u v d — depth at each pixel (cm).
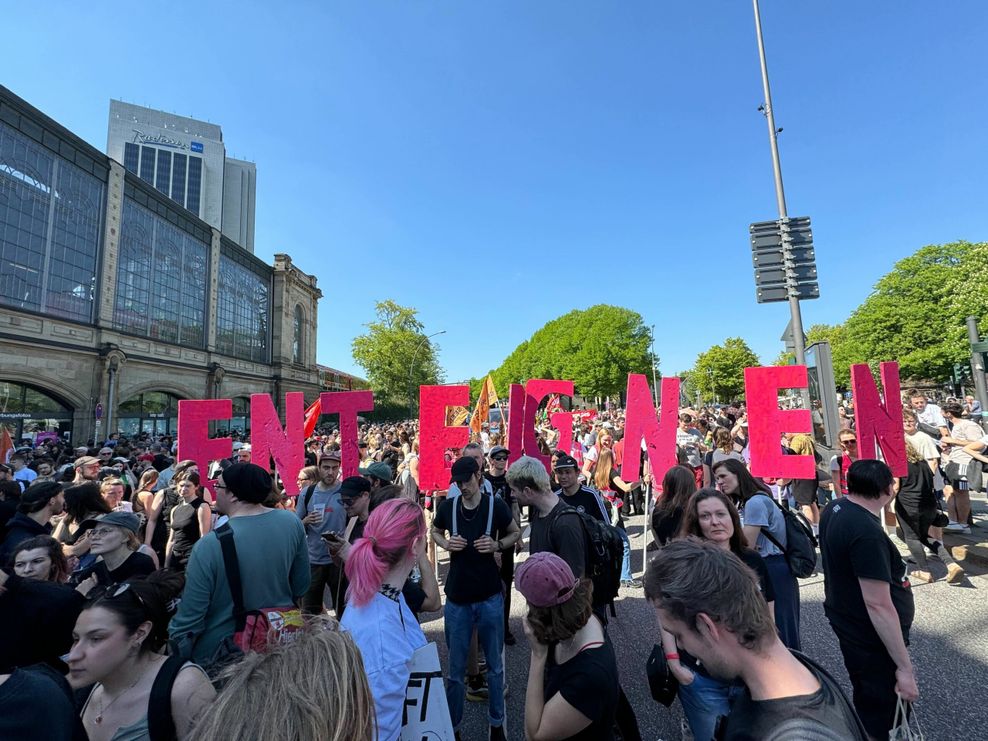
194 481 471
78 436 2655
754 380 534
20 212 2386
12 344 2323
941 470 640
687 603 115
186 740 95
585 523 297
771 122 889
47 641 207
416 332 5697
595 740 157
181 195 8725
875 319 3825
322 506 442
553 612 164
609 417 1920
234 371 4328
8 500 457
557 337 6072
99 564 304
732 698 218
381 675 173
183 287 3672
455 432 571
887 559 217
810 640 396
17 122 2369
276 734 87
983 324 3036
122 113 8569
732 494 326
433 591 272
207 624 235
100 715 160
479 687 354
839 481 595
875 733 217
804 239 791
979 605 438
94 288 2823
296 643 109
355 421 565
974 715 291
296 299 5491
